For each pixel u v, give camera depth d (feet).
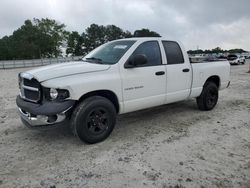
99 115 14.23
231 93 30.22
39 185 10.43
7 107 23.39
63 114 13.07
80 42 332.19
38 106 13.08
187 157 12.73
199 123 18.07
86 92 13.44
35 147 14.01
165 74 17.13
